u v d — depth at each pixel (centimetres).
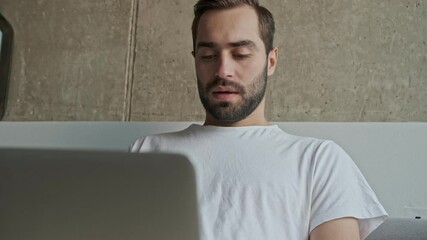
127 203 42
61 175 43
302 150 97
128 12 169
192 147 101
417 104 136
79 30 173
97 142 138
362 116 138
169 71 160
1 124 147
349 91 141
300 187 91
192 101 155
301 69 146
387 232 117
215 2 103
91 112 166
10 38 179
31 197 43
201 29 104
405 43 140
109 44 169
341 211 84
